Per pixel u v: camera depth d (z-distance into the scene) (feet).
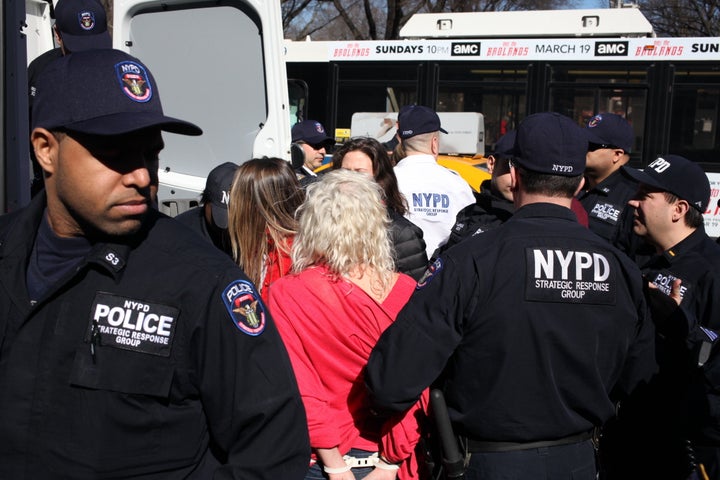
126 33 15.31
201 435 5.11
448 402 7.68
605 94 36.58
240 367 5.00
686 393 8.31
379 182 13.01
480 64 37.88
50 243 5.12
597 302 7.43
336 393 8.29
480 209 13.19
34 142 4.96
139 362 4.84
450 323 7.31
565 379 7.36
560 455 7.39
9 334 4.96
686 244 10.38
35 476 4.80
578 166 7.75
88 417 4.78
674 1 84.58
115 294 4.91
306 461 5.30
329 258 8.32
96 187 4.81
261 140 15.08
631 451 8.91
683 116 35.81
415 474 8.45
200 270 5.05
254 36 15.03
